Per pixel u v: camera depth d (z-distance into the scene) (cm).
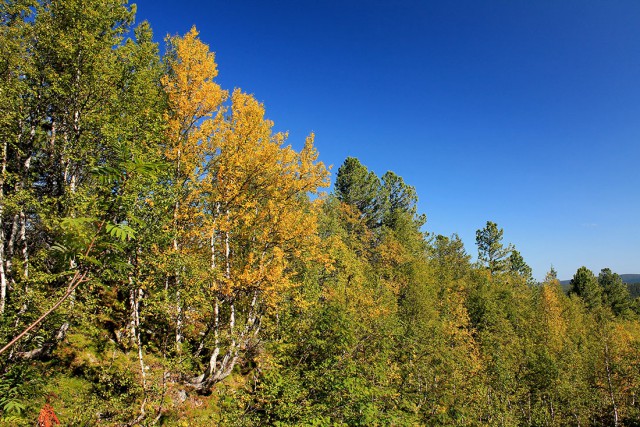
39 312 786
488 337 2652
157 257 927
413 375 1641
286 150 1321
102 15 1175
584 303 4875
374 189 4466
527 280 5922
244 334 1245
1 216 966
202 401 1123
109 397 871
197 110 1184
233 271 1208
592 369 2588
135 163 254
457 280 4072
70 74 1087
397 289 2933
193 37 1169
